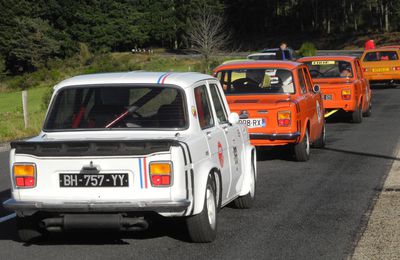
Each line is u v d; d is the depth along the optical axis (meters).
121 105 10.11
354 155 18.58
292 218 11.48
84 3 132.88
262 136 16.73
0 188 15.66
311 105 18.41
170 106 9.95
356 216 11.52
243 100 17.14
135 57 104.25
